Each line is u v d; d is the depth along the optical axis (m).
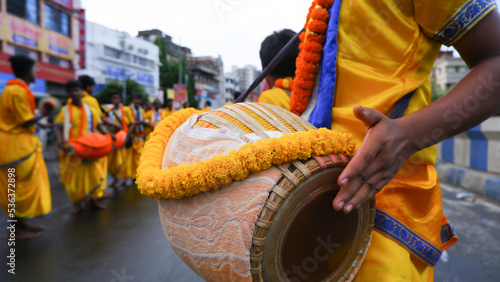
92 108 4.31
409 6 0.74
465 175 5.55
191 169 0.61
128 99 28.30
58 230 3.54
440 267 2.56
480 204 4.33
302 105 0.91
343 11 0.80
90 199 4.41
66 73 19.53
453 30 0.71
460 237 3.16
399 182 0.80
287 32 1.46
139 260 2.80
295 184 0.59
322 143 0.63
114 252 2.96
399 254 0.77
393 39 0.76
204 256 0.64
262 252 0.59
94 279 2.46
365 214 0.73
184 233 0.66
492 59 0.69
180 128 0.78
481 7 0.68
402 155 0.64
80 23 20.27
